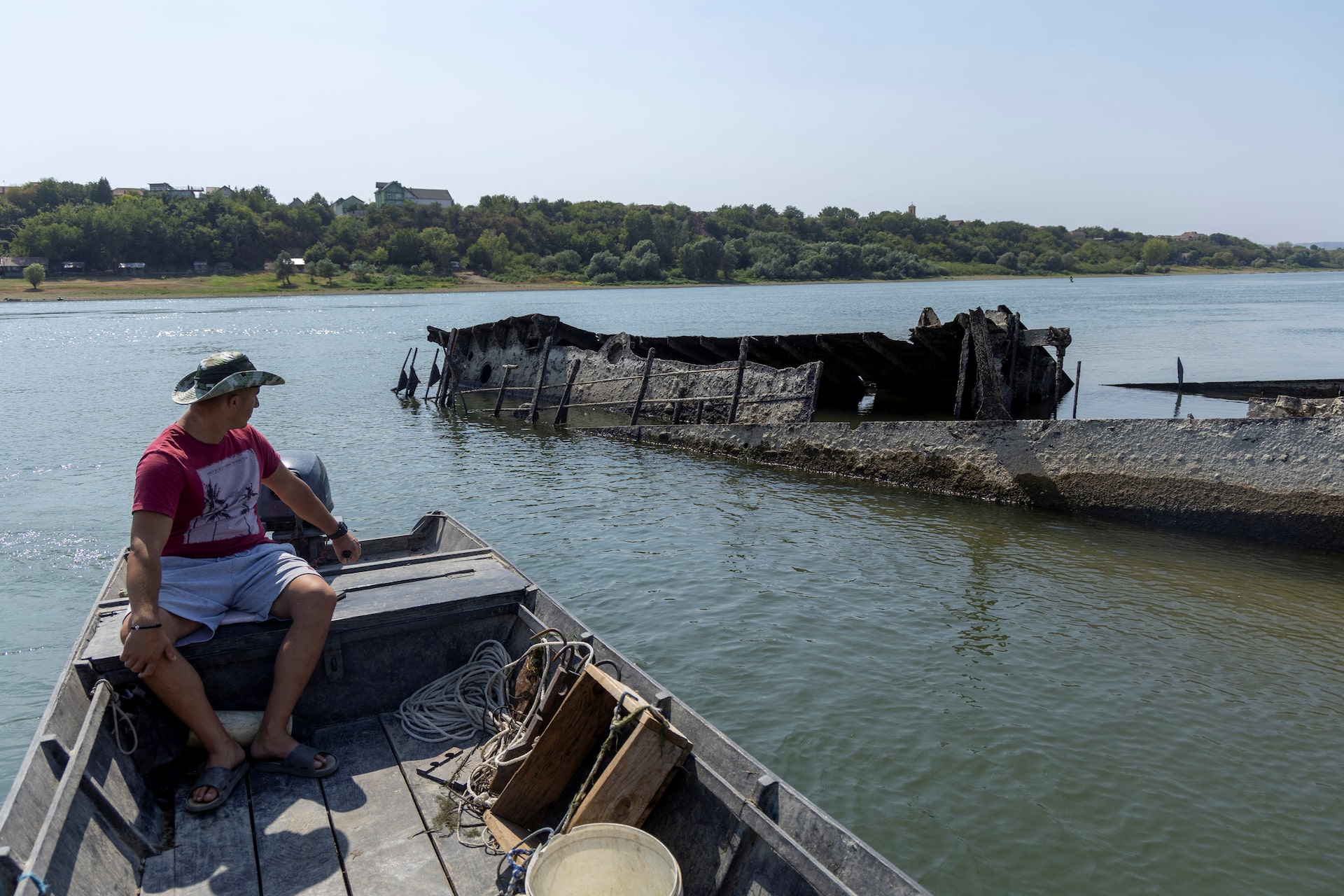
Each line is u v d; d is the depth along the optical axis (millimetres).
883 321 60062
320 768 4191
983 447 13664
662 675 7734
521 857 3543
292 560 4469
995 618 8953
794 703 7242
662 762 3727
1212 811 5875
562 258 175000
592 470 16281
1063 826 5738
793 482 15148
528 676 4598
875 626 8766
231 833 3746
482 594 5086
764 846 3354
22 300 121250
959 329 20641
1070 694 7395
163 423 21516
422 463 17000
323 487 6938
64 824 3033
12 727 7156
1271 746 6605
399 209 182500
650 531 12078
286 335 55031
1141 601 9383
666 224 187625
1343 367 31422
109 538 12016
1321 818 5801
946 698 7320
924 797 6031
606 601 9430
